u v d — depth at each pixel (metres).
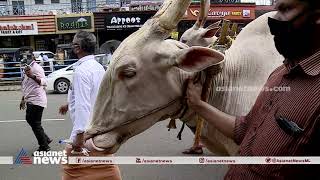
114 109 2.60
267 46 2.84
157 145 7.69
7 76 21.66
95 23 27.23
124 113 2.59
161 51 2.51
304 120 1.57
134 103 2.57
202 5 4.24
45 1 35.53
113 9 28.06
